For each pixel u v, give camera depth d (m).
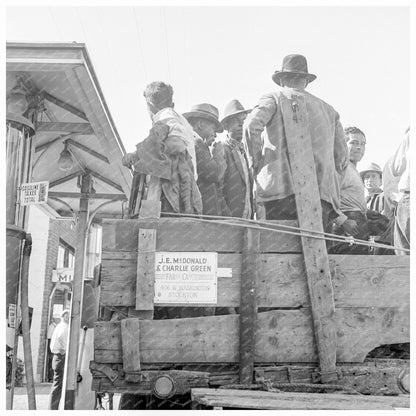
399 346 3.62
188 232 3.46
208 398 2.82
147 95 4.35
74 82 4.78
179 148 3.77
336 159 4.01
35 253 12.87
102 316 3.57
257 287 3.40
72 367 5.95
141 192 4.25
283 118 3.69
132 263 3.43
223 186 4.70
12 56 4.46
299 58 4.08
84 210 7.52
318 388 3.24
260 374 3.30
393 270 3.47
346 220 4.27
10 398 4.48
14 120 4.91
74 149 6.75
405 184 4.35
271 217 3.73
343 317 3.41
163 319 3.42
